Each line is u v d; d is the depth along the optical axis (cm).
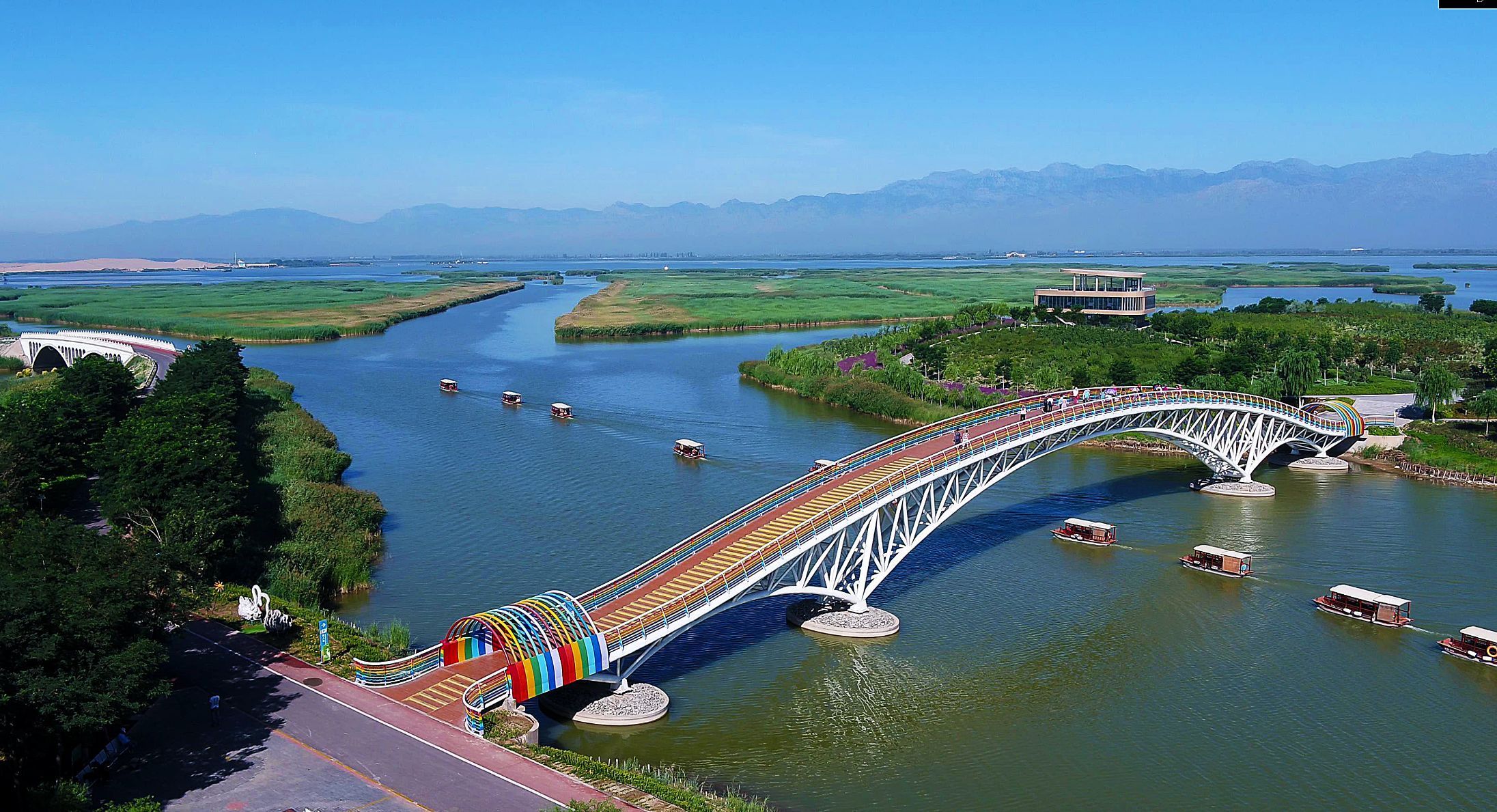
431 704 6391
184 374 14800
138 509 8656
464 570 9600
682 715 6944
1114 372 18012
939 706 7106
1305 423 13775
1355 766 6353
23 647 5291
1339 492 12900
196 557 6862
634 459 14312
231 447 11012
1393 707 7131
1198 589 9356
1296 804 5928
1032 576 9681
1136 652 8019
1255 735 6738
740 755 6400
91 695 5153
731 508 11706
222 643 7306
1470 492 12838
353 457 14275
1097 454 15125
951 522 11469
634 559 9912
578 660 6581
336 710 6272
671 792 5519
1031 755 6456
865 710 7050
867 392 18288
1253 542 10712
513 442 15375
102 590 5681
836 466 9888
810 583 9131
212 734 5919
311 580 8819
